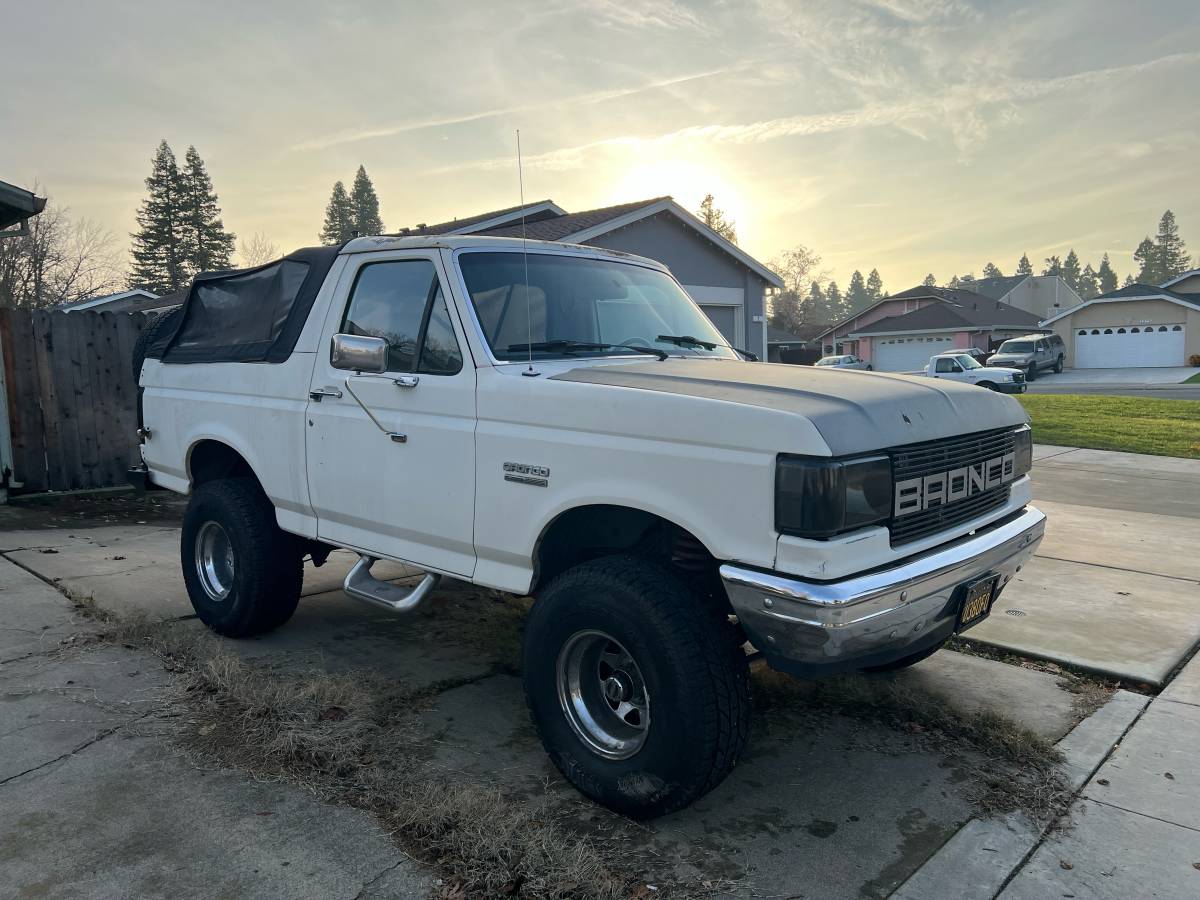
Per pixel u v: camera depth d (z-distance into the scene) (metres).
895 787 3.46
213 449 5.21
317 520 4.40
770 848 3.01
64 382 9.40
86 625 4.98
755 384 3.15
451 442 3.63
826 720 4.08
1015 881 2.84
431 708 4.10
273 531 4.75
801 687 4.41
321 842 2.95
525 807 3.21
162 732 3.70
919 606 2.97
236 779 3.34
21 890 2.65
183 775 3.36
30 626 4.93
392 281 4.05
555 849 2.86
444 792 3.22
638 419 3.04
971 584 3.22
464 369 3.63
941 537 3.17
